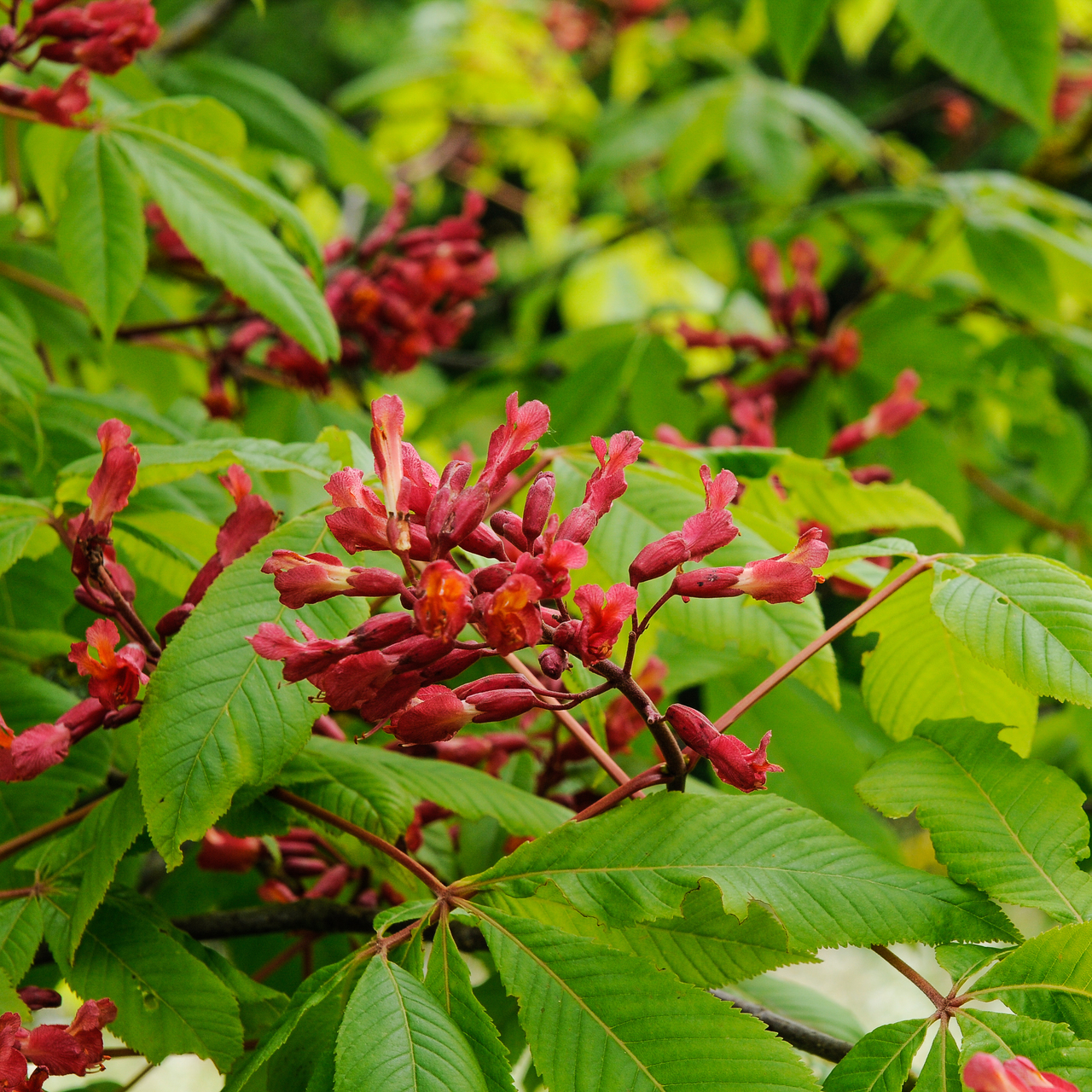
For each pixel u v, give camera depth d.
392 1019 0.91
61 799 1.05
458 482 0.91
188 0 2.31
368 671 0.91
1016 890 0.94
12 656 1.10
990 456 1.91
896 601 1.01
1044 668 0.95
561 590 0.90
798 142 1.97
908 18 1.43
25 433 1.12
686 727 0.93
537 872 0.94
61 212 1.10
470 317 1.39
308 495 1.06
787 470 1.09
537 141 3.04
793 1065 0.91
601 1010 0.91
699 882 0.93
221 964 0.99
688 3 3.91
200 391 1.67
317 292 1.11
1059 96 2.50
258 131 1.58
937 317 1.69
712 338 1.58
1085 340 1.70
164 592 1.13
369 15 5.08
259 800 1.00
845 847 0.94
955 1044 0.91
